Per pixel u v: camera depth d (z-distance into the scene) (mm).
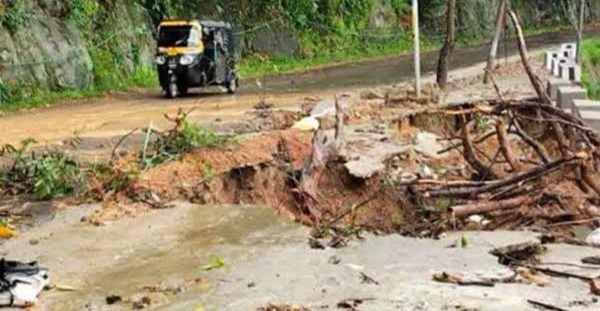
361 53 42750
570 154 11547
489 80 24438
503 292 7211
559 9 61844
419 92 19469
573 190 11469
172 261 8336
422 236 9797
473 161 12516
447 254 8508
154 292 7398
